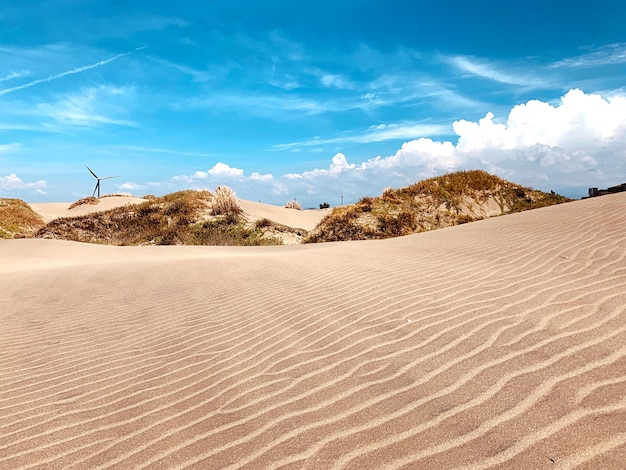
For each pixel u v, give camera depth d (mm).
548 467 1787
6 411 2951
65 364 3811
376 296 4754
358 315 4188
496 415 2209
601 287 4070
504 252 6371
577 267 4984
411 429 2205
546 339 3031
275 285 6023
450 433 2123
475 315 3730
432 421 2250
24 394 3223
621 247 5664
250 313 4812
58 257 11945
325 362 3225
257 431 2395
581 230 7117
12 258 11820
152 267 8281
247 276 6875
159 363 3643
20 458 2348
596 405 2150
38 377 3549
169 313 5211
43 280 7617
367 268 6355
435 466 1901
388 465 1953
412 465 1931
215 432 2439
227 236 19656
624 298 3656
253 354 3598
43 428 2676
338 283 5621
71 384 3354
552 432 2004
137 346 4137
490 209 20219
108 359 3852
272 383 2996
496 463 1860
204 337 4195
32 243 13758
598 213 8273
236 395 2881
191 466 2135
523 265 5402
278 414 2553
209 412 2689
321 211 32625
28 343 4484
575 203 10531
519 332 3225
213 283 6641
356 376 2914
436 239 8906
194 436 2424
